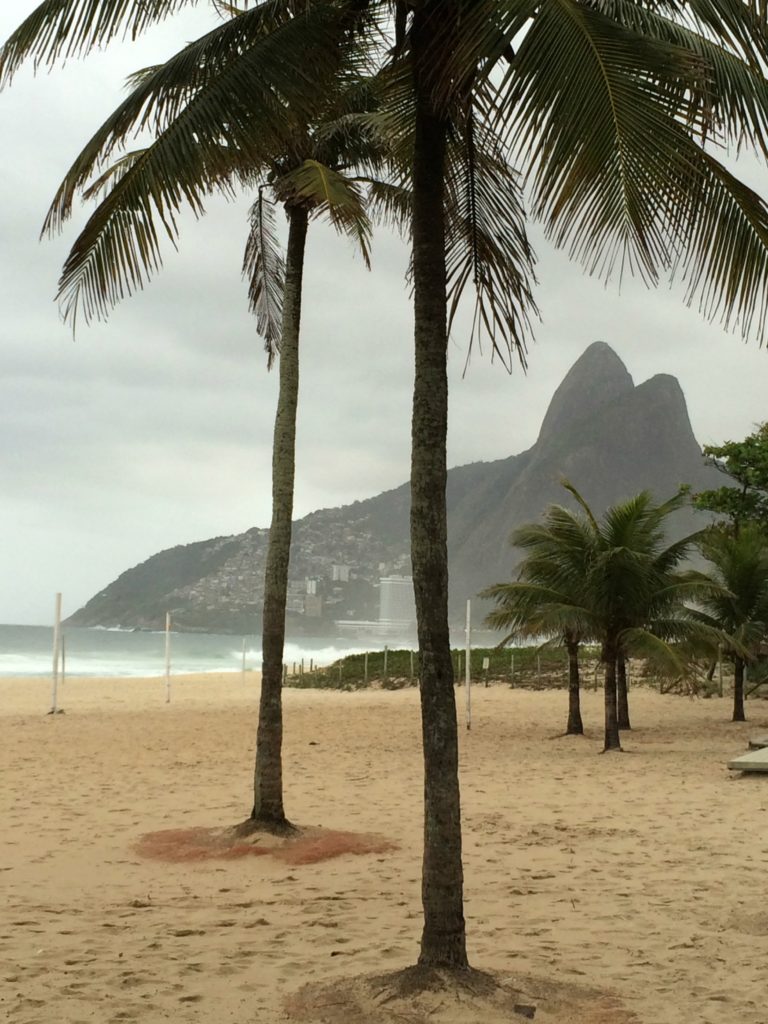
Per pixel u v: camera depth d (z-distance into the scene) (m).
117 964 5.83
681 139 4.08
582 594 18.16
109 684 43.03
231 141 5.27
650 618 18.14
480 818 11.02
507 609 19.16
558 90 4.00
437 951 4.97
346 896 7.63
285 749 19.05
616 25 4.01
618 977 5.47
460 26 4.30
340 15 5.48
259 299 11.53
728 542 23.42
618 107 3.99
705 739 20.55
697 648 20.50
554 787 13.41
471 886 7.86
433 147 5.13
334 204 8.55
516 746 19.45
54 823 10.86
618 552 16.95
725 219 4.41
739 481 31.09
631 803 11.85
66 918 6.96
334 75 5.73
